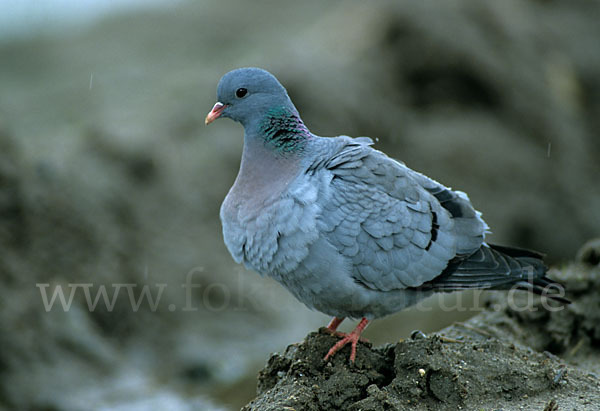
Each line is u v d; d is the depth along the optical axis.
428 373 6.24
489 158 21.28
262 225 7.11
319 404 6.28
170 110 20.67
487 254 7.42
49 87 23.97
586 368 7.66
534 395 6.39
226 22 28.97
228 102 7.70
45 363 12.20
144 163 16.94
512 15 24.48
